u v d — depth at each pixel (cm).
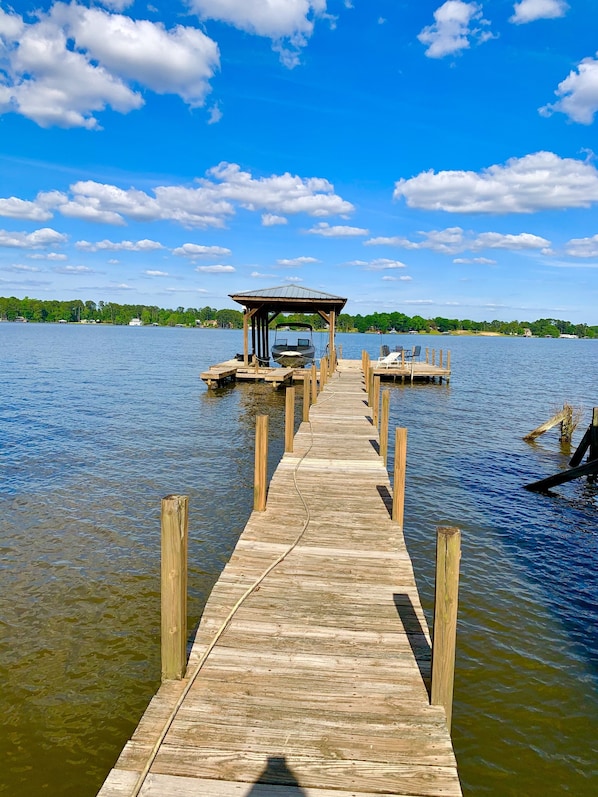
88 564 753
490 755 437
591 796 404
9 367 3594
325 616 446
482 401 2511
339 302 2730
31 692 498
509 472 1281
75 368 3703
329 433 1186
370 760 293
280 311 3400
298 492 775
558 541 878
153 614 634
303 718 324
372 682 361
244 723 318
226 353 5866
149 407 2078
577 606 677
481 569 772
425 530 909
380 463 934
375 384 1277
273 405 2150
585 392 3020
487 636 604
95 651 561
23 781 403
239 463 1288
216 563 764
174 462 1286
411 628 431
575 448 1547
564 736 460
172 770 283
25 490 1055
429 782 280
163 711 328
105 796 268
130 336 10619
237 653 391
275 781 278
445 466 1327
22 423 1703
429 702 342
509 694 509
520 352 8456
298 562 548
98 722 464
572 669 550
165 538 346
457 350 8531
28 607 640
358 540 605
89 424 1720
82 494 1040
